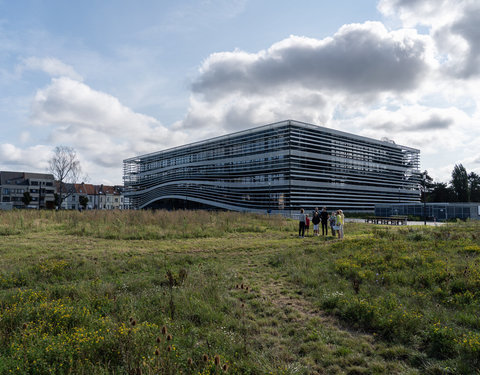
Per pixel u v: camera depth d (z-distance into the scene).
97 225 18.80
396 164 73.94
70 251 11.84
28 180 95.25
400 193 73.75
